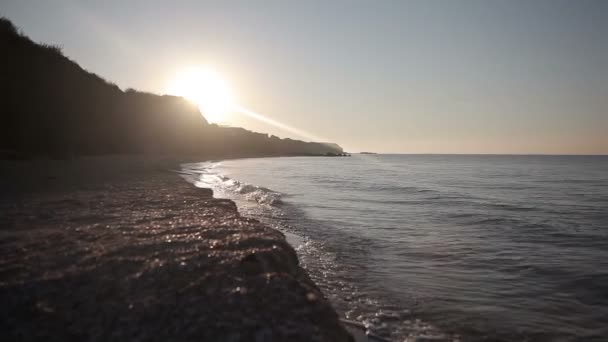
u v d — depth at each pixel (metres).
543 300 5.89
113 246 5.88
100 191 13.09
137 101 55.38
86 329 3.30
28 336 3.16
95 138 33.22
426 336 4.60
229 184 23.30
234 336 3.27
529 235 10.90
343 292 6.05
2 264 4.85
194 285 4.29
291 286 4.44
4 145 21.05
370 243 9.56
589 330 4.89
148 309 3.69
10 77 25.30
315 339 3.31
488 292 6.21
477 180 36.06
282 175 39.00
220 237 6.72
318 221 12.55
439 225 12.32
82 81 36.66
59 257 5.23
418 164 84.31
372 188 25.98
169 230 7.25
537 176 42.84
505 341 4.55
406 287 6.37
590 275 7.12
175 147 58.28
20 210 8.85
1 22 27.62
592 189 27.03
